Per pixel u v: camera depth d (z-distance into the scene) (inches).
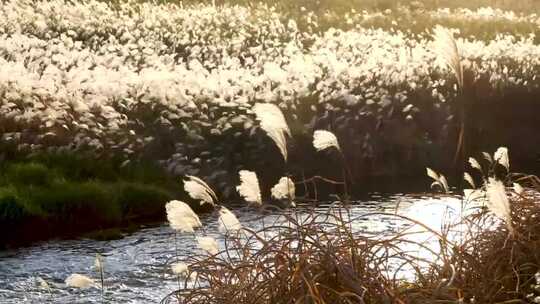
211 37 1214.3
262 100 846.5
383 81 951.6
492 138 917.2
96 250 519.2
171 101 784.9
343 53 1176.8
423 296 230.8
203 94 826.8
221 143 737.0
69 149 668.1
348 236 242.1
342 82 942.4
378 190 709.3
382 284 229.3
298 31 1322.6
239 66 1064.8
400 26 1562.5
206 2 1635.1
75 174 646.5
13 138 662.5
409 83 930.7
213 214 619.5
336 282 227.0
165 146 725.9
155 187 639.1
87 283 266.5
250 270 239.8
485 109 958.4
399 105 877.2
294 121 813.2
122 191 616.4
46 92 746.8
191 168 681.0
